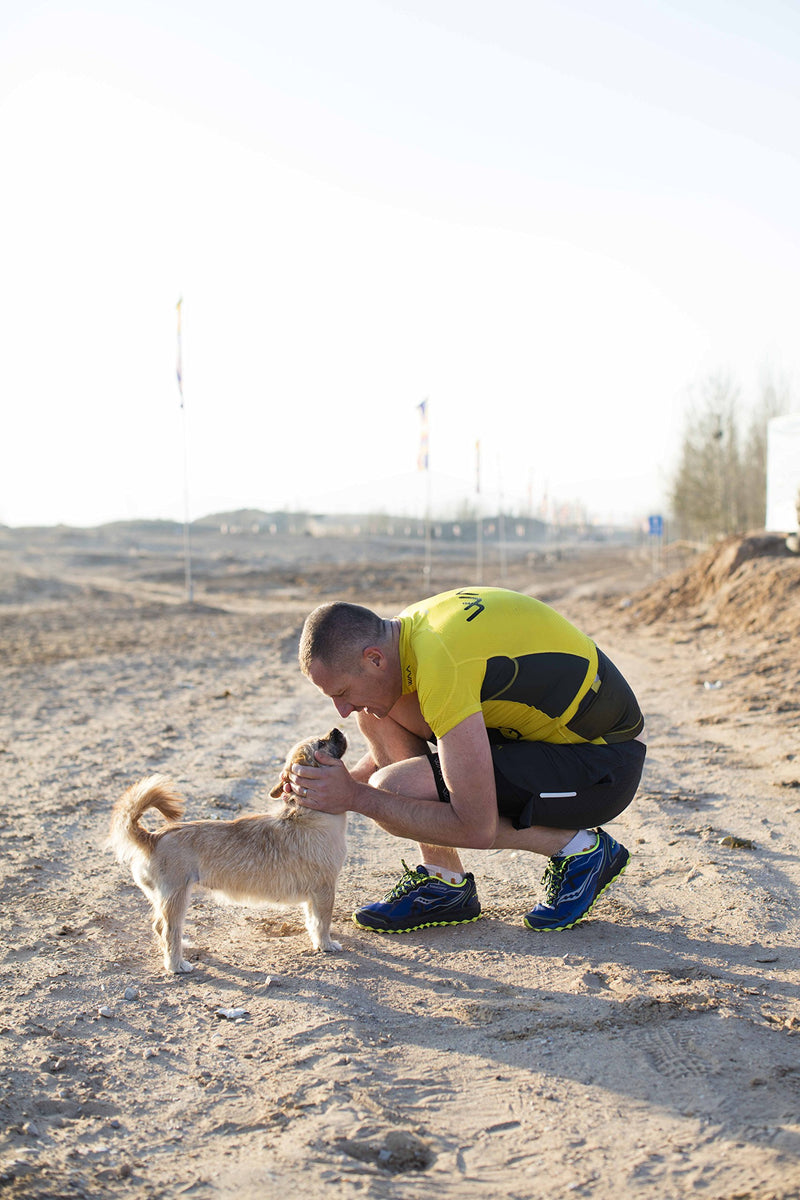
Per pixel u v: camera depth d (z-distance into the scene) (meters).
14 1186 2.56
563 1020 3.58
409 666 4.14
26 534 93.25
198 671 15.77
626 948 4.28
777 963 4.07
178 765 8.47
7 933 4.65
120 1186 2.62
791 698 10.62
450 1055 3.36
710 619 18.98
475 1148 2.79
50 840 6.24
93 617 27.75
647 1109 2.96
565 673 4.12
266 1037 3.54
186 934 4.68
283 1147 2.80
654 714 10.50
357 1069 3.26
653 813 6.63
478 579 47.91
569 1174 2.64
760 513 56.44
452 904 4.62
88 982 4.09
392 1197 2.54
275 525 141.25
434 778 4.29
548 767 4.20
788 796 6.93
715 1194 2.51
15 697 12.87
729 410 57.50
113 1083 3.22
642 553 80.69
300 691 13.34
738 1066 3.18
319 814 4.28
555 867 4.54
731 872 5.29
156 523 129.50
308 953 4.39
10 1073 3.26
